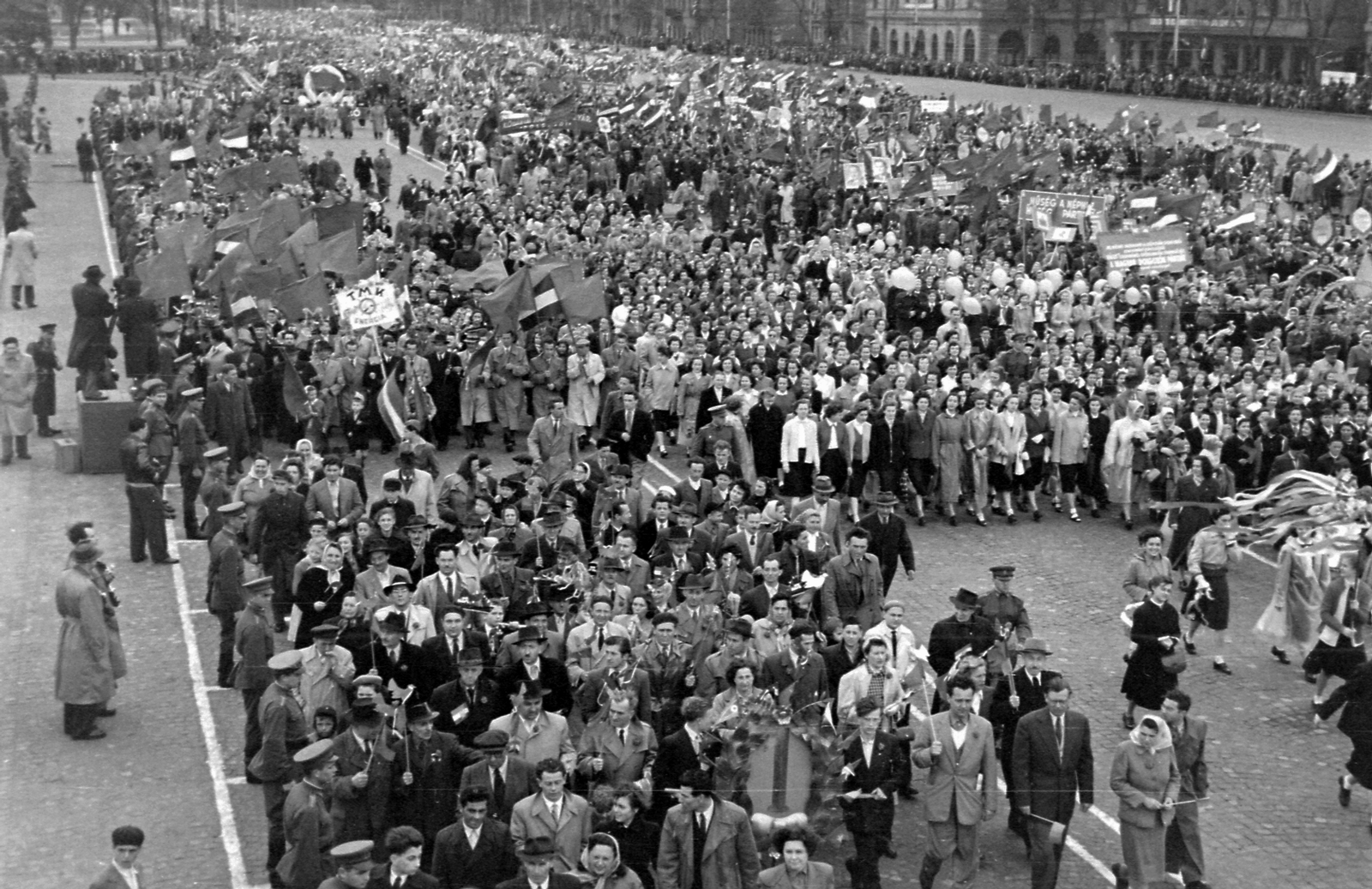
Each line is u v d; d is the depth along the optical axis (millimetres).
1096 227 42844
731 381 29672
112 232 51594
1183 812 15117
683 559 19156
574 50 135000
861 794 14750
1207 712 20000
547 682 15656
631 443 28812
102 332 31625
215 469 22766
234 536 20016
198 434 25703
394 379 28562
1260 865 16031
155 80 107812
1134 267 37344
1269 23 112000
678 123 68250
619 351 31375
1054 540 27078
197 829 16391
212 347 29812
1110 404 28594
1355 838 16672
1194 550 21625
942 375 31266
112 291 39438
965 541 26922
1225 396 29016
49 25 125750
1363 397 29344
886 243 43219
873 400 28000
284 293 30922
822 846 15430
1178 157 61969
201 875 15422
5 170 66438
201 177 50188
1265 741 19125
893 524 20844
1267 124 82125
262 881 15320
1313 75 106625
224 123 66062
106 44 174375
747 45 151500
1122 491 27781
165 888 15141
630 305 35531
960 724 14766
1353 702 17062
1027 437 27641
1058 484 28656
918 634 21938
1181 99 98875
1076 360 31422
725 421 27000
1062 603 23750
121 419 29172
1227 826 16875
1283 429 27688
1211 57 117812
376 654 15930
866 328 33625
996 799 15445
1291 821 17016
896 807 17109
